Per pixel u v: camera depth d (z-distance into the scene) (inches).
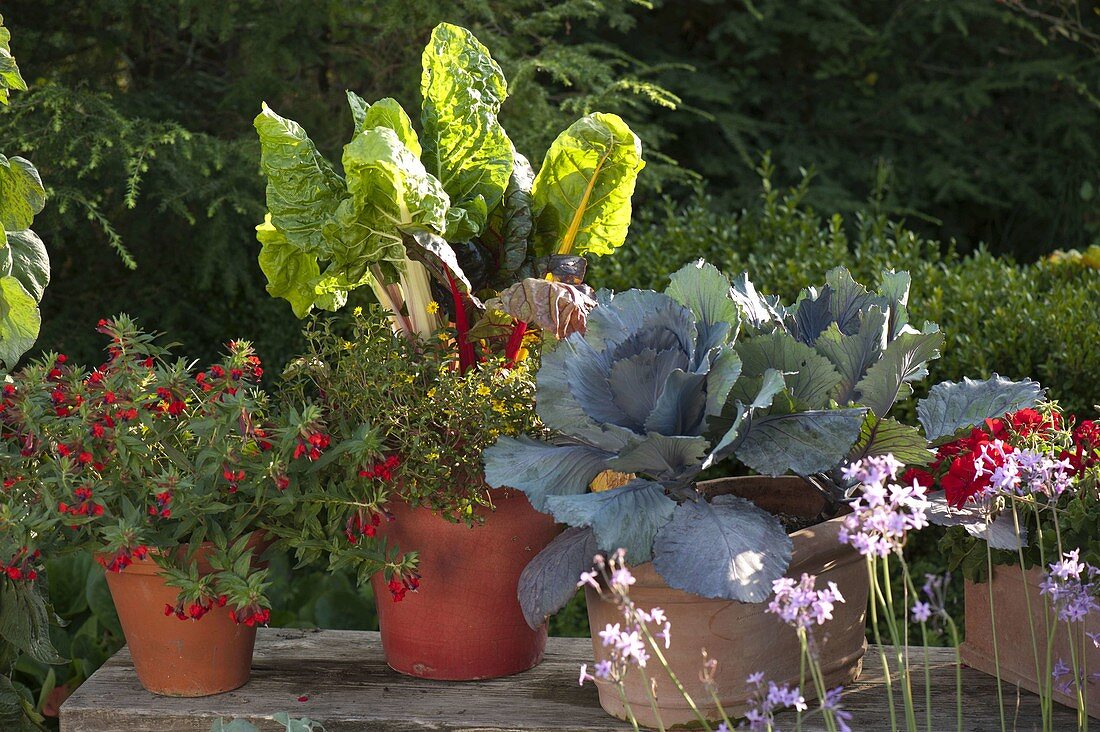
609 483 67.3
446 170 69.0
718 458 58.1
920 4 217.9
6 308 69.3
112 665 68.6
